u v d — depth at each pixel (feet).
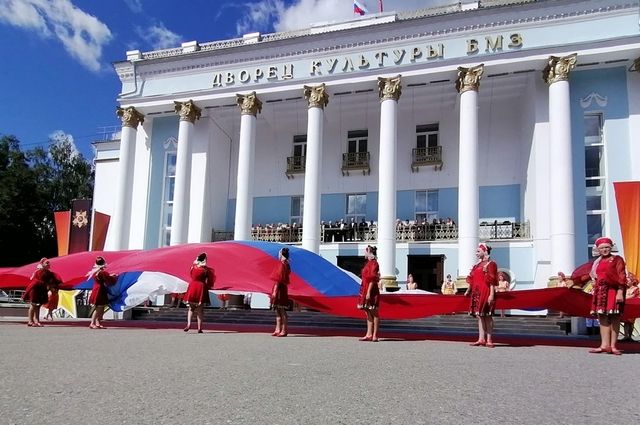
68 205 159.94
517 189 81.71
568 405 12.64
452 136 86.79
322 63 79.92
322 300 45.57
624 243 57.06
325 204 91.35
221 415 11.00
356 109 90.38
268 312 61.36
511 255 73.10
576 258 69.05
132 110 89.35
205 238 87.04
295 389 14.15
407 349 27.55
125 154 88.63
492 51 72.49
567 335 48.26
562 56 69.51
